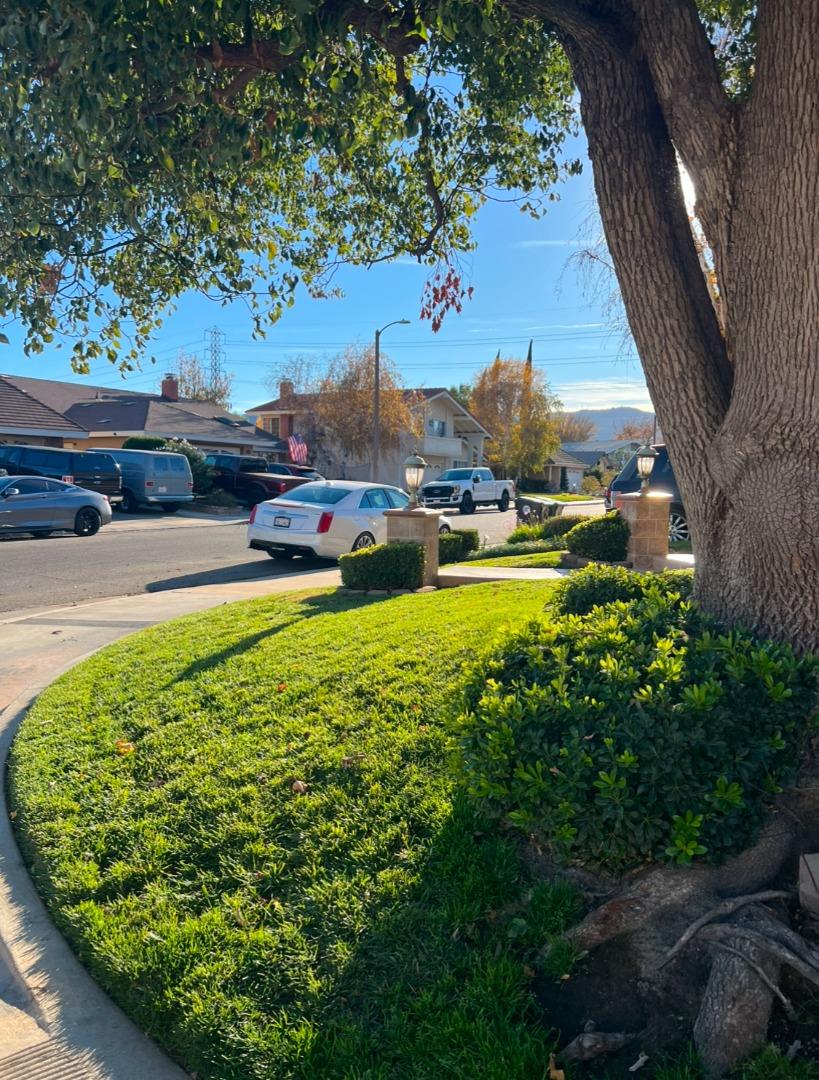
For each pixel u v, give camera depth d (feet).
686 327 11.72
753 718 9.20
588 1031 8.41
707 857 8.71
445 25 11.80
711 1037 7.95
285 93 15.29
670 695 9.29
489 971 8.95
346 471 145.79
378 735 14.97
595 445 297.74
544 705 9.55
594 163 12.17
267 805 13.10
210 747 15.71
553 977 9.08
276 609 29.89
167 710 18.26
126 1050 8.96
